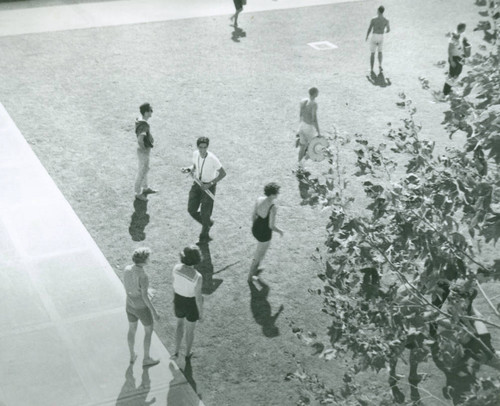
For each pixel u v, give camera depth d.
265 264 13.33
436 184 6.61
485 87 6.65
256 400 10.27
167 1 29.12
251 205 15.20
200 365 10.86
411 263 6.93
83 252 13.63
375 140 17.78
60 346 11.20
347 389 6.76
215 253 13.61
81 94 20.44
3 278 12.84
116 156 17.14
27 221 14.54
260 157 17.17
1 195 15.41
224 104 20.02
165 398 10.20
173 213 14.91
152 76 21.78
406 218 6.57
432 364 10.76
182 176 16.30
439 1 29.45
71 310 12.07
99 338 11.39
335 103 20.09
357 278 6.96
